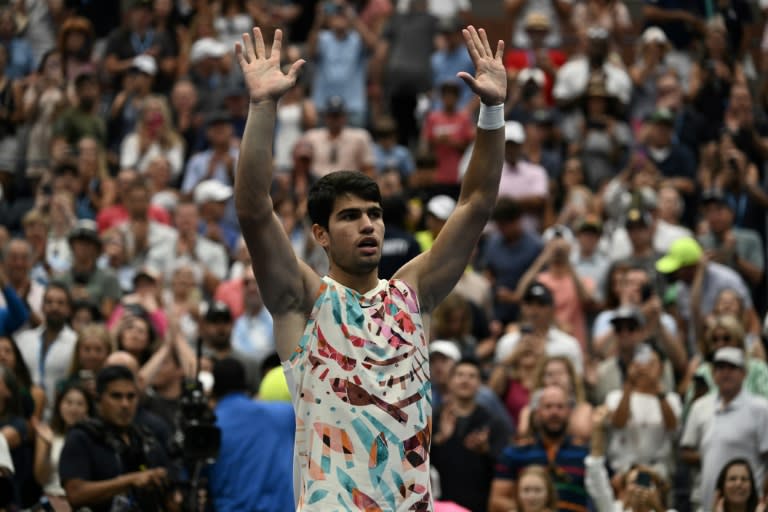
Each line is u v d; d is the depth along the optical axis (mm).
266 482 26766
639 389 31062
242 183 15211
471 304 37562
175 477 26297
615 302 38781
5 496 24953
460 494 30281
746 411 29719
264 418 27031
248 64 15594
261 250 15258
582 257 40562
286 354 15406
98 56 58938
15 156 49688
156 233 41156
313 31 57531
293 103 51188
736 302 35375
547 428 29406
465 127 49812
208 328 33000
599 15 56969
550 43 58344
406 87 54562
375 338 15328
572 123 51625
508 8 57531
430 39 55281
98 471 24688
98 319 34750
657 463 30609
